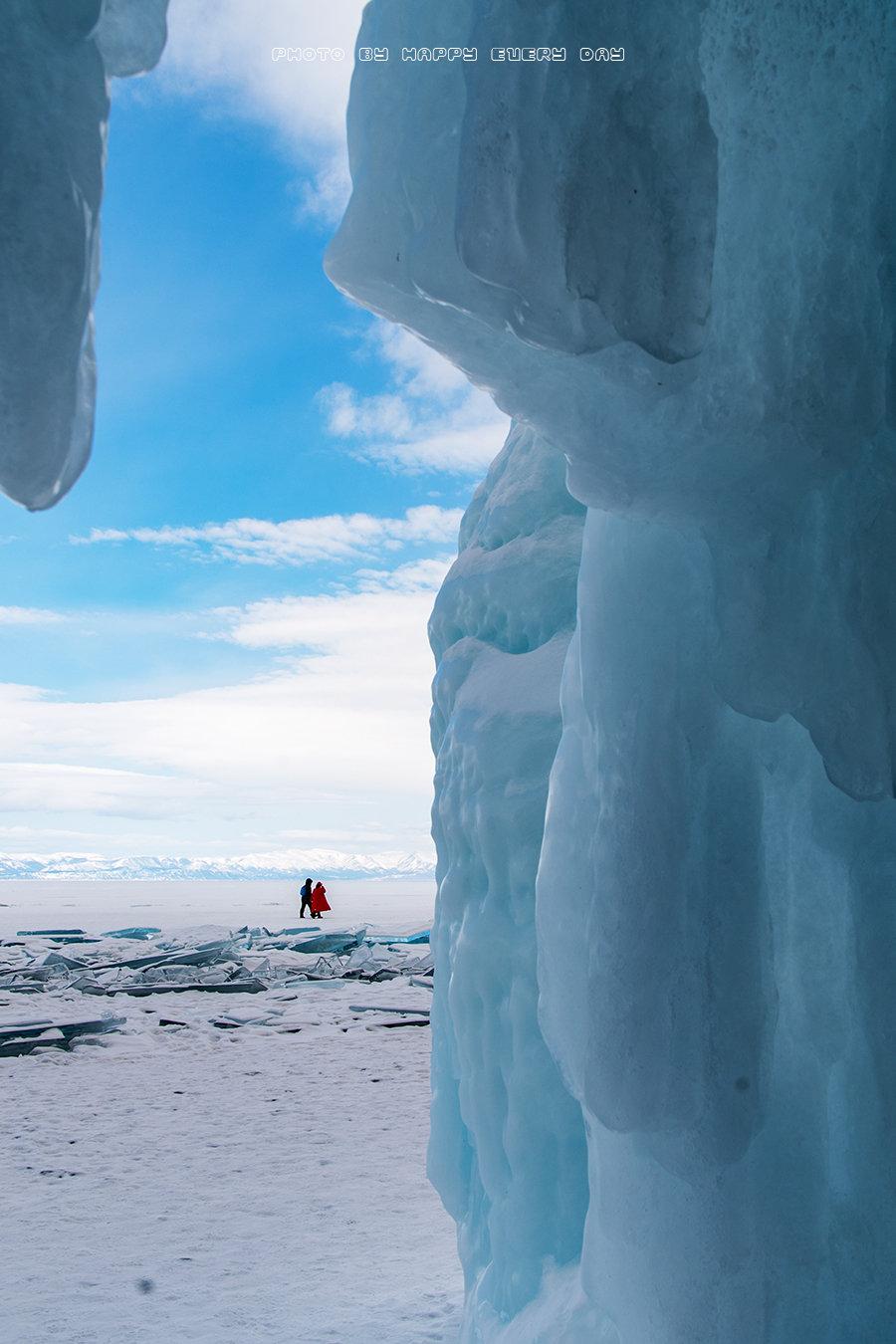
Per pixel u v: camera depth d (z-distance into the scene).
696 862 2.39
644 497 2.34
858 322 2.19
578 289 1.87
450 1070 4.14
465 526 4.95
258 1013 13.75
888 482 2.18
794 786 2.51
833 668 2.20
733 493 2.28
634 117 1.92
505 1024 3.62
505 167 1.88
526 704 3.84
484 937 3.70
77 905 49.28
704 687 2.43
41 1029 12.20
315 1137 7.93
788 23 2.16
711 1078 2.29
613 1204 2.52
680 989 2.35
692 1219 2.31
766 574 2.29
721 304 2.10
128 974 17.95
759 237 2.14
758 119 2.15
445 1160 4.09
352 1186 6.66
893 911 2.28
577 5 1.92
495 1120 3.64
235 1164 7.21
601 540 2.72
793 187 2.17
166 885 106.62
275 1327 4.40
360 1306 4.61
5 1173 7.02
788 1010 2.43
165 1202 6.36
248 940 23.28
